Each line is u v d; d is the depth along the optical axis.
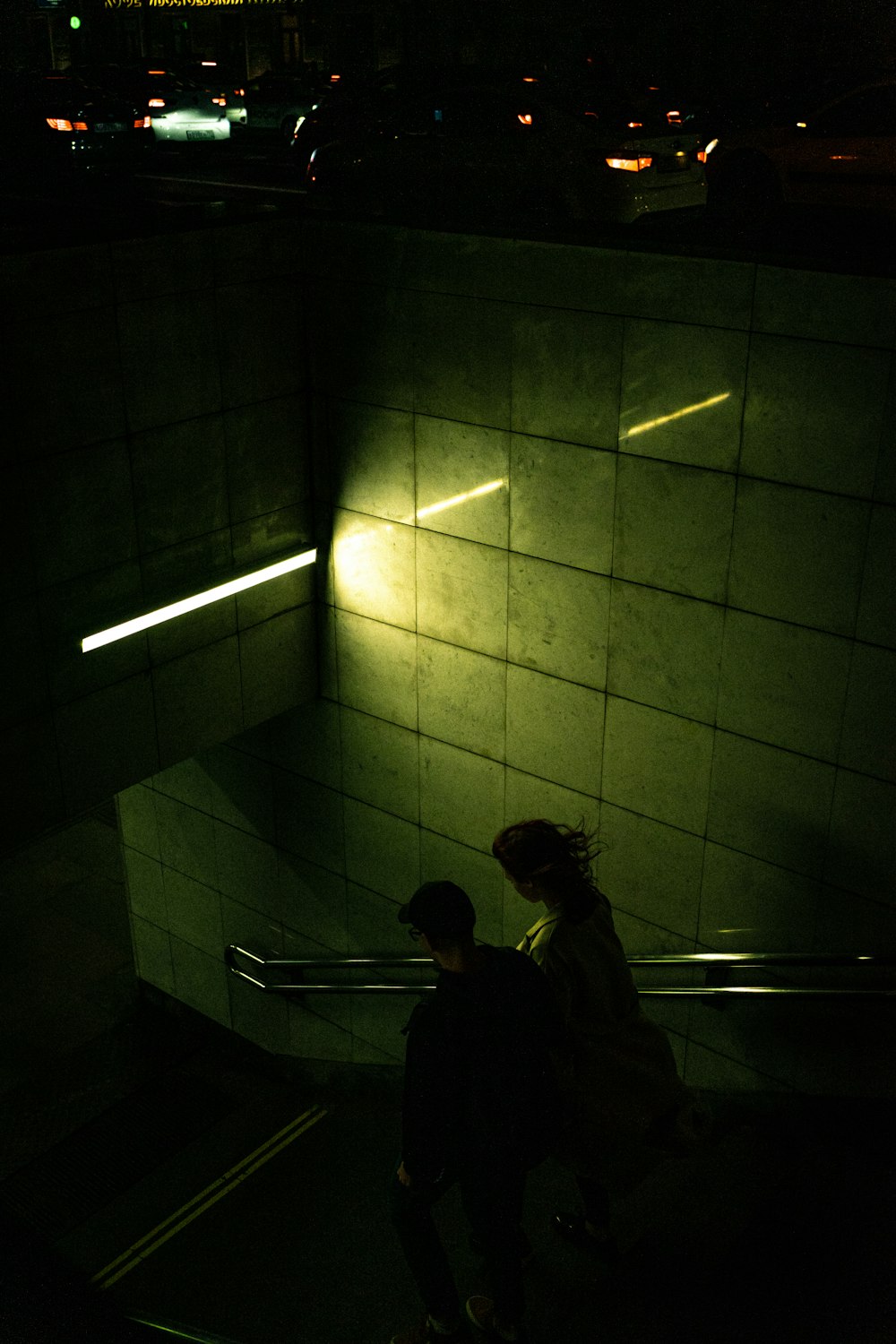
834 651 5.42
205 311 6.40
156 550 6.59
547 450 6.12
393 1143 6.70
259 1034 9.38
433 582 6.95
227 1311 5.21
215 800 8.90
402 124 10.85
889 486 5.01
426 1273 3.25
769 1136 4.79
